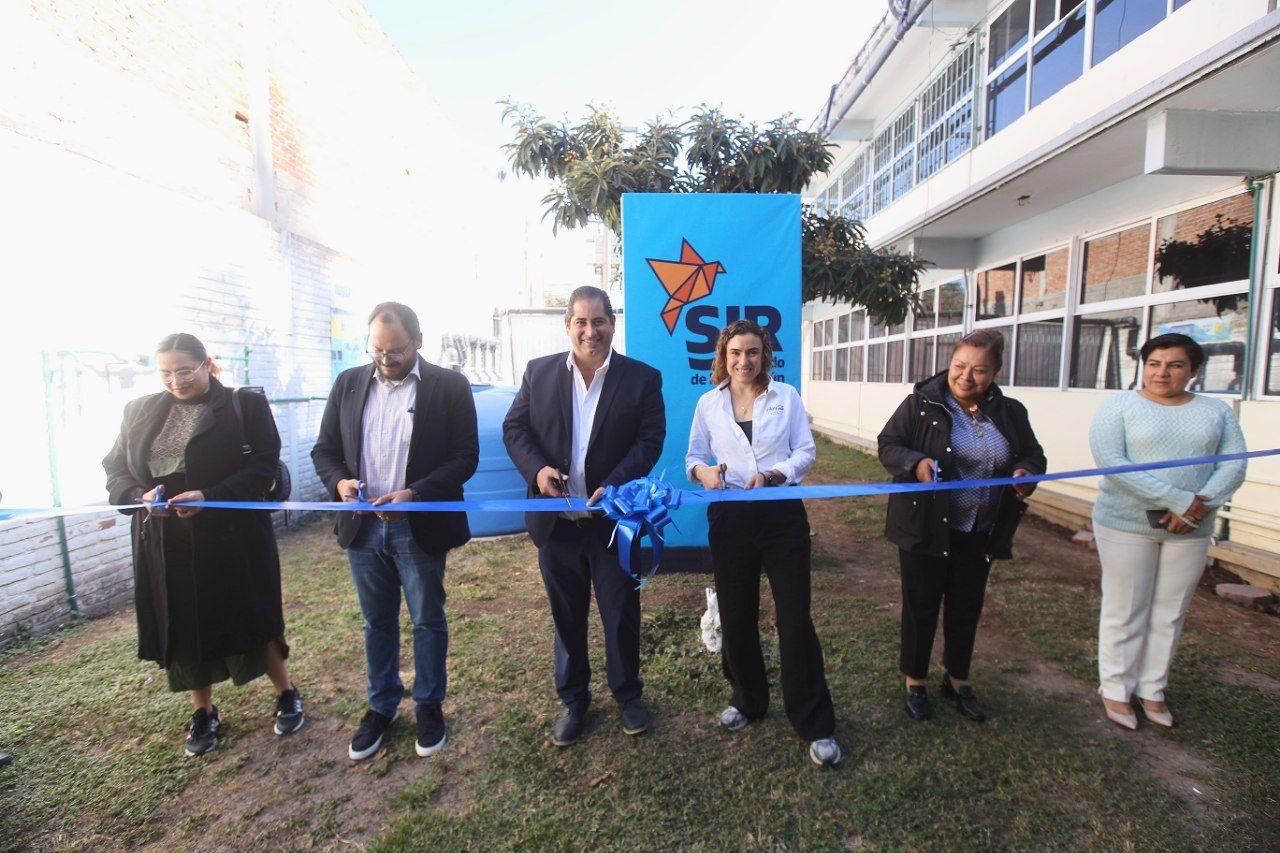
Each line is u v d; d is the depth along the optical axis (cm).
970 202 590
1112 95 484
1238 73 333
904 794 222
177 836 210
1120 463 256
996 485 237
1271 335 411
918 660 262
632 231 432
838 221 553
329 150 716
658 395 253
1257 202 412
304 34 666
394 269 892
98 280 399
